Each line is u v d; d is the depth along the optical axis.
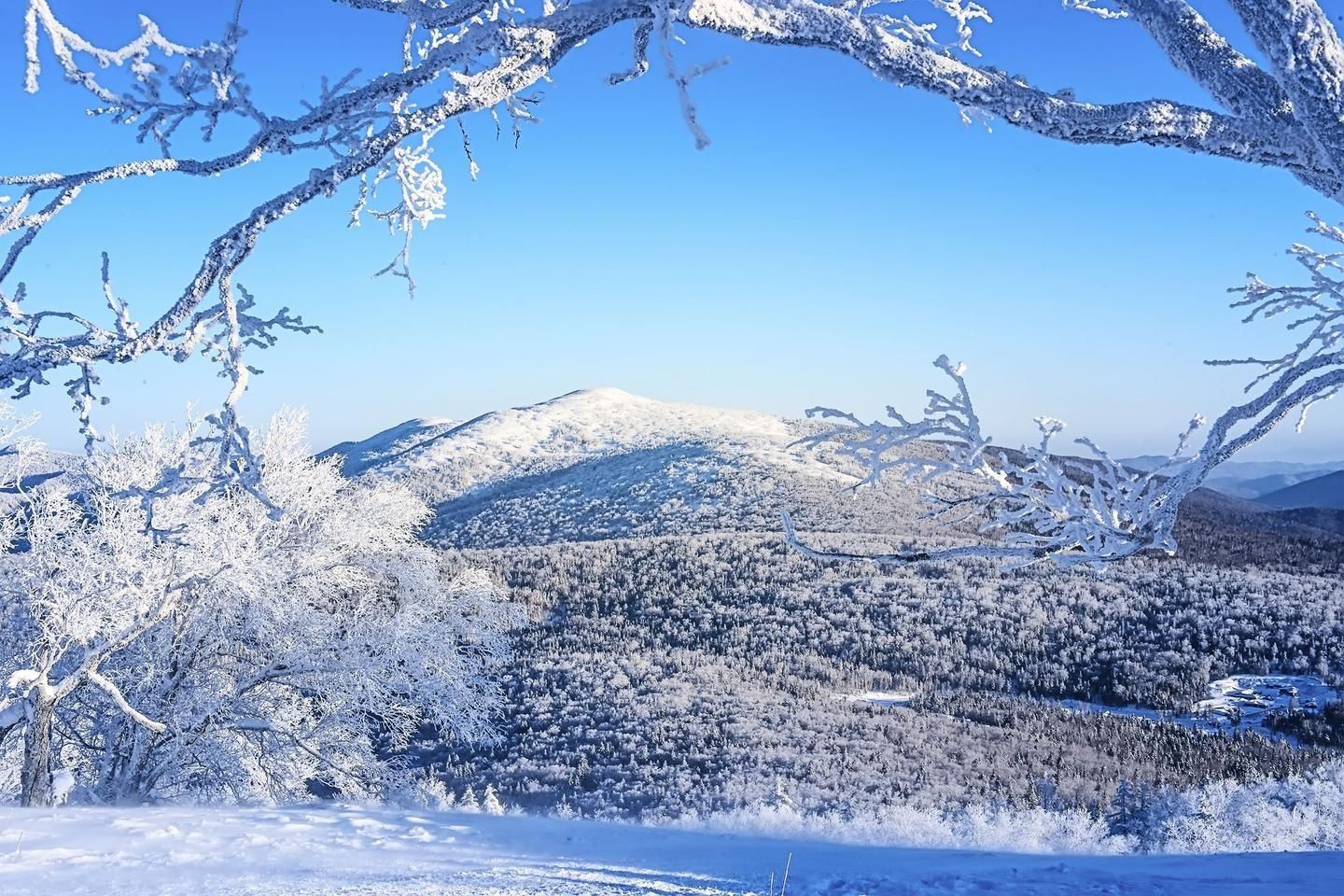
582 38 2.91
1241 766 32.59
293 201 3.05
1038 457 3.21
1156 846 19.89
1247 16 2.30
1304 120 2.36
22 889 5.16
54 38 2.88
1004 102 2.57
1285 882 4.21
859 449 3.46
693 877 5.68
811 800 27.42
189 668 18.95
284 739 20.12
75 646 17.36
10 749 17.73
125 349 3.14
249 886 5.36
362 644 20.42
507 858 6.62
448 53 2.91
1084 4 2.84
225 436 3.28
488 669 23.42
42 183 3.11
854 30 2.53
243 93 3.08
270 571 17.66
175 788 18.80
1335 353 2.96
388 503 21.48
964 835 20.64
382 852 6.79
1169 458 3.11
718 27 2.44
